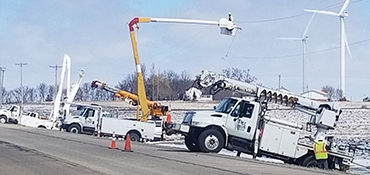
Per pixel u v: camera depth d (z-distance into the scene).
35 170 15.20
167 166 16.52
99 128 40.34
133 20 39.16
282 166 18.95
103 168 15.67
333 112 24.73
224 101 24.69
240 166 17.38
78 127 43.31
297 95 25.44
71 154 20.67
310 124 25.06
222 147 23.73
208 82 25.80
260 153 23.81
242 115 23.73
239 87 25.70
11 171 15.02
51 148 23.88
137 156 20.19
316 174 16.22
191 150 24.66
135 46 40.69
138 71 41.41
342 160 24.22
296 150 23.64
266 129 23.55
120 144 28.78
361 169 26.12
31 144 26.36
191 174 14.45
